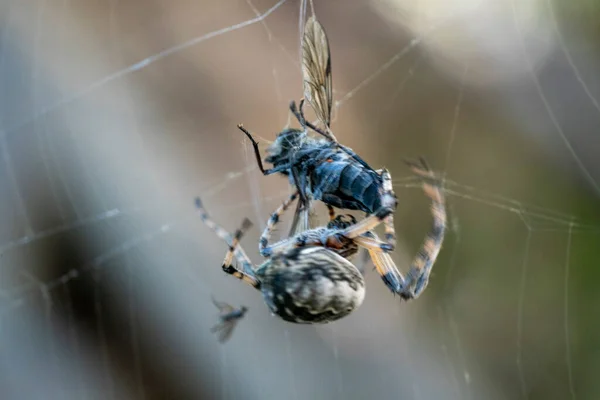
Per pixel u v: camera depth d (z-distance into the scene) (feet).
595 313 0.85
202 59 0.84
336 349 0.86
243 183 0.85
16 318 0.80
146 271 0.83
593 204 0.86
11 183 0.80
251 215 0.84
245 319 0.84
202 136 0.84
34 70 0.81
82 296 0.82
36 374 0.79
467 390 0.86
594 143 0.86
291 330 0.85
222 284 0.84
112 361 0.81
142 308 0.82
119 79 0.83
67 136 0.81
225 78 0.84
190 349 0.83
